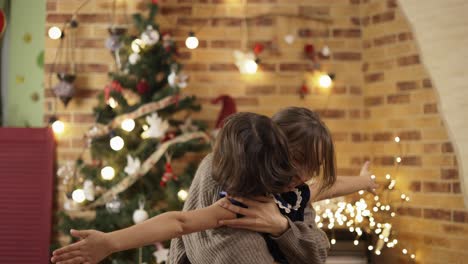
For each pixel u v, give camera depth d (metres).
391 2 4.06
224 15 4.25
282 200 1.76
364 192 4.04
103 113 3.87
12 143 4.03
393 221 3.98
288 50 4.25
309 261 1.72
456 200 3.64
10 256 3.97
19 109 4.28
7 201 4.00
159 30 3.97
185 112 4.16
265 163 1.56
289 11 4.26
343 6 4.27
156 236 1.52
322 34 4.27
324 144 1.76
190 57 4.23
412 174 3.91
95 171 3.79
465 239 3.57
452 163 3.67
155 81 3.81
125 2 4.09
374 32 4.17
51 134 4.03
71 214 3.93
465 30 3.63
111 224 3.65
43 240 3.97
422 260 3.79
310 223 1.88
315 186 2.00
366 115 4.25
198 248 1.67
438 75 3.77
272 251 1.69
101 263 3.70
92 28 4.11
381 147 4.14
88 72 4.10
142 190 3.78
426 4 3.84
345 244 3.98
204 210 1.60
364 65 4.24
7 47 4.30
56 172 4.05
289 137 1.74
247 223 1.62
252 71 4.07
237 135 1.58
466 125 3.61
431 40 3.81
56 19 4.11
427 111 3.83
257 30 4.25
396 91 4.03
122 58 3.88
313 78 4.25
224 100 4.00
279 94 4.24
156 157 3.70
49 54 4.10
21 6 4.30
